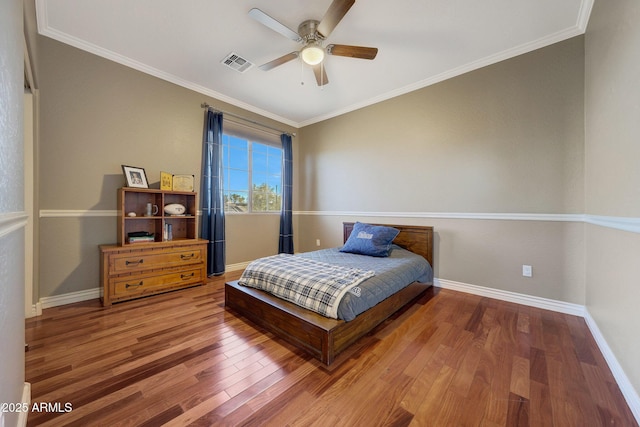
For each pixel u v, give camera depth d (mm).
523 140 2658
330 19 1959
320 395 1384
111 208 2859
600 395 1384
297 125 5012
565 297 2449
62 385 1421
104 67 2799
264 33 2482
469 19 2266
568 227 2434
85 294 2705
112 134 2859
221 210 3742
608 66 1763
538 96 2574
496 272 2836
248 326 2152
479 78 2924
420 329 2123
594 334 1980
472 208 2990
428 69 3051
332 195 4457
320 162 4645
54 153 2518
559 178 2471
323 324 1709
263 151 4535
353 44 2590
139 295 2756
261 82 3412
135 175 2936
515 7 2129
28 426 1158
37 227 2342
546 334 2035
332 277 2051
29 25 1854
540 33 2438
